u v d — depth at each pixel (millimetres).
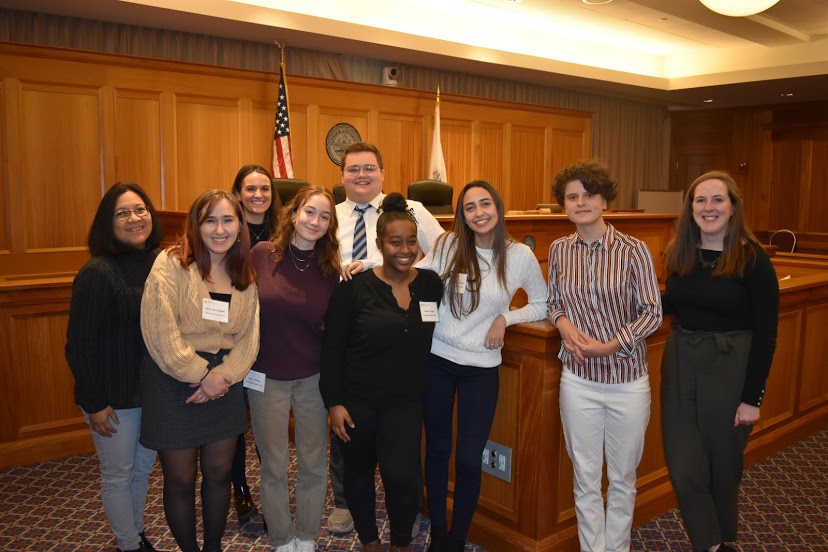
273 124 6984
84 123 5875
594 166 2273
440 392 2434
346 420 2309
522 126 9320
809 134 10859
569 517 2695
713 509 2469
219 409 2285
